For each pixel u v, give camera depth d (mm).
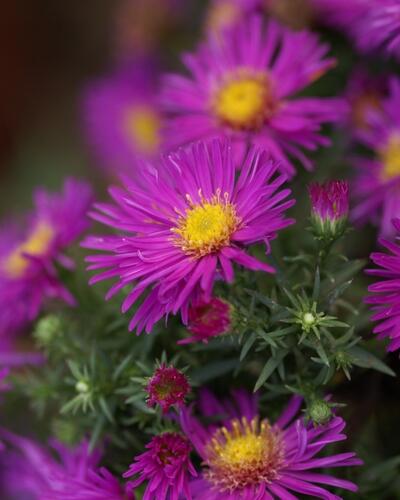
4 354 319
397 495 288
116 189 276
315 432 264
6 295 313
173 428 270
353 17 332
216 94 318
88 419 289
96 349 287
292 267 282
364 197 319
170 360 287
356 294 296
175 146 312
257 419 275
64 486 281
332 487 279
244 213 267
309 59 315
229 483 268
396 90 317
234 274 271
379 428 295
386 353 276
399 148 317
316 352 271
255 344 271
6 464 312
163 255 267
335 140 333
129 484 266
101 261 268
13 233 338
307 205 313
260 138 305
